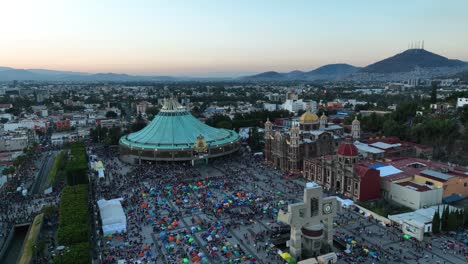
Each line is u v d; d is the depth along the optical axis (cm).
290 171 19900
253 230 12606
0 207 15150
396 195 14800
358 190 15138
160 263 10431
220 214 13962
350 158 15800
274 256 10862
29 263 10644
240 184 17638
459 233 12050
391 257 10562
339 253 11025
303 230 11456
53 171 19338
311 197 11081
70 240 10888
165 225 12975
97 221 13500
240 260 10562
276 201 15250
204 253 11031
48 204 15275
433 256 10581
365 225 12875
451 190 14738
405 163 17438
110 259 10612
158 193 16375
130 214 13988
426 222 12050
